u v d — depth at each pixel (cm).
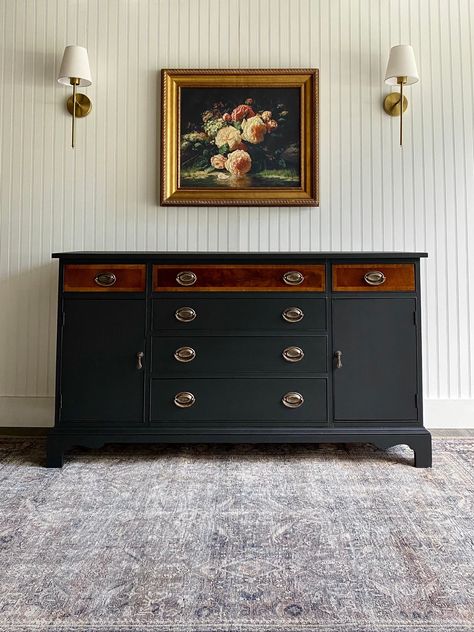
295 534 162
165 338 231
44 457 238
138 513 178
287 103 286
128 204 286
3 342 286
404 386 231
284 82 284
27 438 265
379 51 287
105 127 287
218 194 284
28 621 120
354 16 287
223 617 122
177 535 162
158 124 287
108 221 286
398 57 265
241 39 287
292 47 287
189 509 181
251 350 231
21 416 285
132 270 232
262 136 286
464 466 226
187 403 229
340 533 163
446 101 287
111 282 231
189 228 287
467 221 286
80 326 231
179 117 285
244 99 286
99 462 231
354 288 232
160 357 231
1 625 118
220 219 287
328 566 144
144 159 287
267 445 257
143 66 287
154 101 287
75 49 266
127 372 230
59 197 286
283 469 222
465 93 287
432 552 152
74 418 229
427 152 287
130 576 138
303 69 283
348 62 287
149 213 287
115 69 287
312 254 231
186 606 126
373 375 231
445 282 286
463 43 288
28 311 286
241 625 119
